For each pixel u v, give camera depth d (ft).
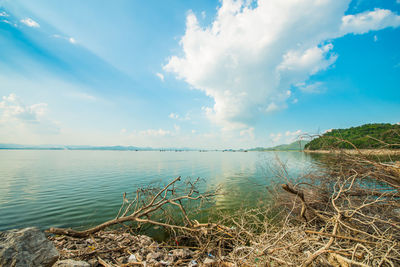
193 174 80.79
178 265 15.64
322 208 21.71
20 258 9.56
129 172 84.89
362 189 19.45
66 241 18.75
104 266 14.57
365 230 16.22
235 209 32.17
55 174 74.23
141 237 21.47
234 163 144.77
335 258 12.07
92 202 36.47
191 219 28.25
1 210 31.32
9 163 120.26
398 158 17.04
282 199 25.08
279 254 12.98
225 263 14.47
